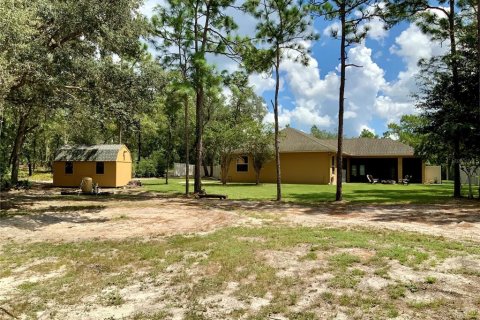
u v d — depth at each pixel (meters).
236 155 30.52
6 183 22.38
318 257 5.76
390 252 5.81
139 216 10.94
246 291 4.55
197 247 6.71
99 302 4.43
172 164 44.75
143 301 4.42
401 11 15.91
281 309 4.00
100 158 25.33
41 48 10.47
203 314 3.98
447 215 10.18
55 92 12.41
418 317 3.65
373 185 27.22
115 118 13.76
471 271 4.87
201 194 17.30
